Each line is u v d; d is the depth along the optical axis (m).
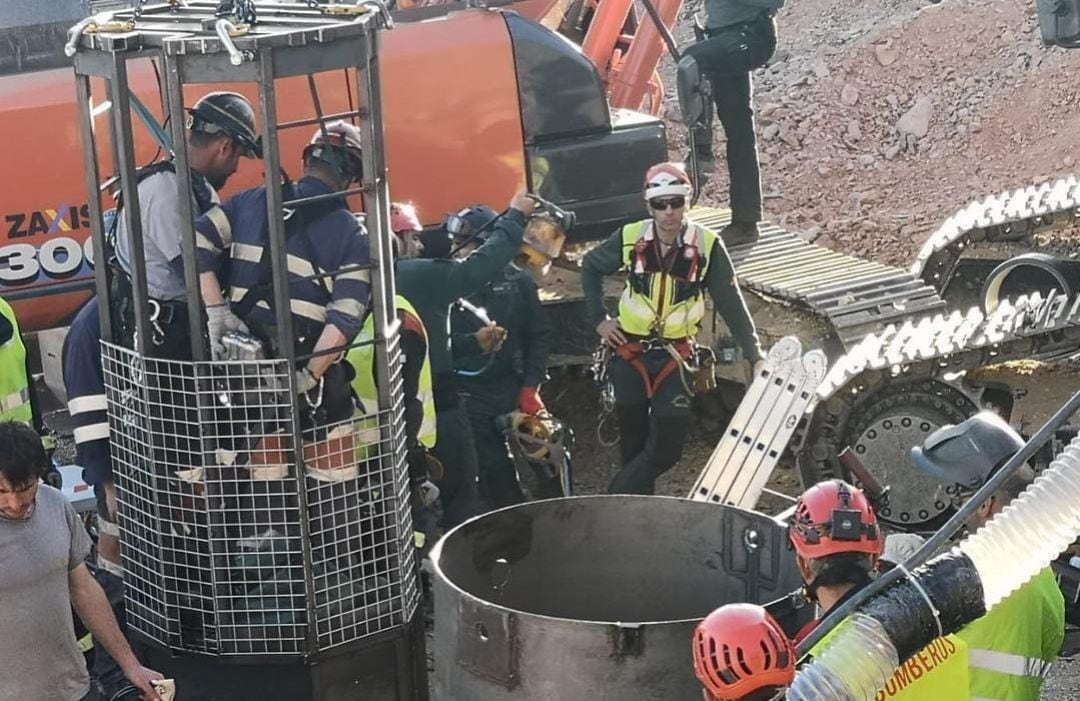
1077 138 12.30
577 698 3.80
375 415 4.67
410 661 4.88
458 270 6.12
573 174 7.80
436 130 7.60
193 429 4.63
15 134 7.00
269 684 4.69
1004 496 3.96
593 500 4.69
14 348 5.47
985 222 8.88
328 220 4.71
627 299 6.72
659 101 10.16
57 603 4.36
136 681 4.51
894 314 7.80
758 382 6.33
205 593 4.70
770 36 8.95
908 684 3.25
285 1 4.85
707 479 6.32
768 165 13.02
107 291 4.85
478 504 6.45
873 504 6.41
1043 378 7.92
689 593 4.70
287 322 4.43
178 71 4.30
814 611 3.96
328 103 7.21
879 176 12.66
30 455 4.18
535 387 6.71
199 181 4.96
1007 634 3.61
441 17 7.90
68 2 7.36
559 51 7.71
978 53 13.76
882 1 15.44
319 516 4.61
